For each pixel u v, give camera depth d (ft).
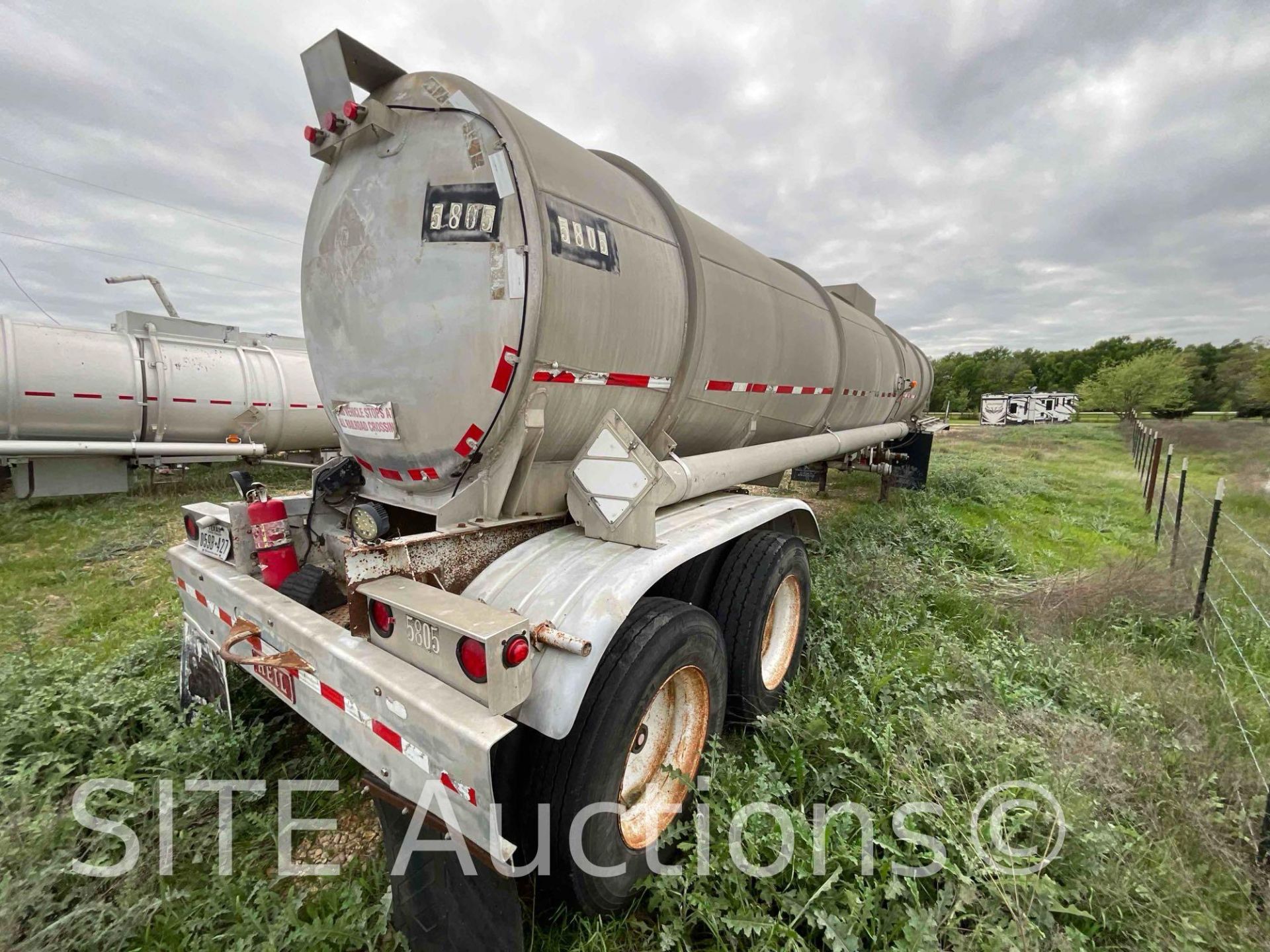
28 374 22.80
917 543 19.72
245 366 29.66
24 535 21.83
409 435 7.50
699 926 6.07
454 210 6.60
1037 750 7.72
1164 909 5.65
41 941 5.23
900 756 7.72
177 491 29.55
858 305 25.43
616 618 5.90
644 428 9.24
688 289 9.21
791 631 10.72
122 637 12.74
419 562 6.24
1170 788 7.39
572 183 7.23
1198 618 13.43
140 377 25.88
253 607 6.98
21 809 6.40
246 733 8.31
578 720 5.77
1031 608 14.34
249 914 5.65
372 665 5.43
